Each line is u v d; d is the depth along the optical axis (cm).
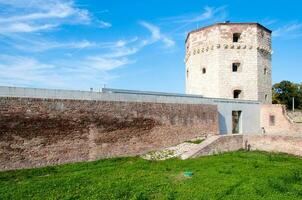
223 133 2562
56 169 1429
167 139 2058
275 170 1447
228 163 1614
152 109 1980
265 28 3158
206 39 3103
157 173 1367
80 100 1614
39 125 1452
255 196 1042
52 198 1009
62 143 1527
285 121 2762
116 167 1493
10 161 1355
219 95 2969
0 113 1335
